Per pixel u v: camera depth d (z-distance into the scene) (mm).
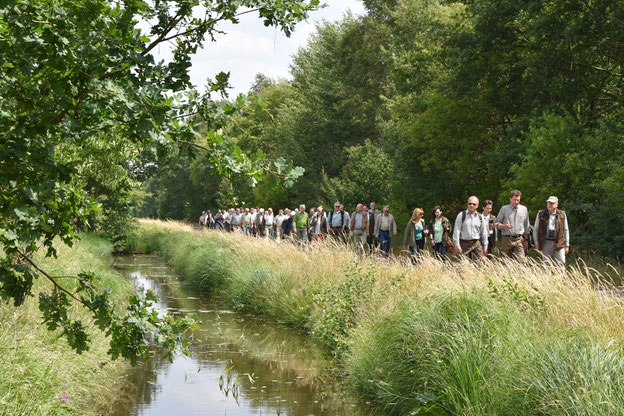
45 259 10547
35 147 3262
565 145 17203
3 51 3039
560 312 6637
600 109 21812
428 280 9242
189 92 3562
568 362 4863
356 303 9453
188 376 7762
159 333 4113
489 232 12805
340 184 33781
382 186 30594
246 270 14562
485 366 5496
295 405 6527
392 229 18812
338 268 12055
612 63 20797
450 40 23344
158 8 3824
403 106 27938
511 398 4980
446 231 15805
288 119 50562
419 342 6484
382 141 34500
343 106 47281
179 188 82438
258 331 10906
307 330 10969
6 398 4918
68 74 3084
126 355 4023
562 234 10734
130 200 31797
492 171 22984
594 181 16125
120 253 32500
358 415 6180
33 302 7691
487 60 22406
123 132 3389
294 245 15797
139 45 3367
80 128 3252
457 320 6340
